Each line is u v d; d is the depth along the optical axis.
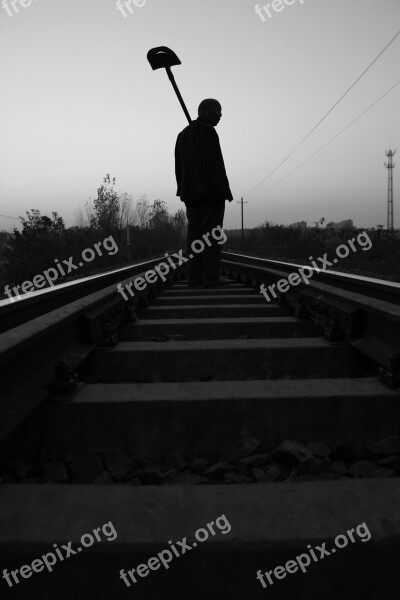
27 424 2.21
